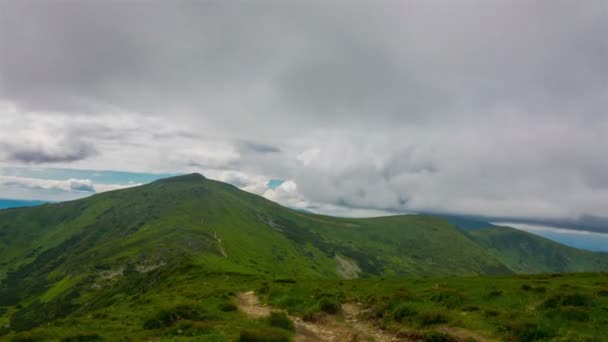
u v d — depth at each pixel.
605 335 23.23
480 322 27.34
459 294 35.44
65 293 178.38
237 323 28.89
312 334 28.42
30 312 176.00
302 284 61.72
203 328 26.92
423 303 34.28
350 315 34.91
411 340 25.55
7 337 26.59
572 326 25.11
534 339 23.12
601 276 50.06
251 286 63.38
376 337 27.25
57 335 26.86
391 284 53.69
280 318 28.98
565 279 48.19
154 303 47.78
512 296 33.88
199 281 81.38
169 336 26.00
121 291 136.12
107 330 30.12
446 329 26.23
